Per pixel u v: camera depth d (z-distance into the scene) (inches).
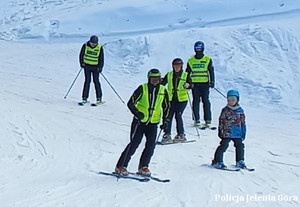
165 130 692.1
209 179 538.3
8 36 1626.5
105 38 1453.0
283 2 1429.6
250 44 1155.9
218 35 1212.5
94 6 1715.1
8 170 541.0
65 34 1562.5
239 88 1008.2
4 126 709.3
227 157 625.6
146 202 461.7
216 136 734.5
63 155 610.2
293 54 1113.4
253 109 919.0
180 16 1491.1
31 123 741.3
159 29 1451.8
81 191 486.0
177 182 525.3
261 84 1006.4
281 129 780.6
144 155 535.2
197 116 780.6
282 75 1039.6
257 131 765.9
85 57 894.4
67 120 779.4
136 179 528.1
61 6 1833.2
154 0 1627.7
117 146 660.7
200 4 1519.4
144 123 528.4
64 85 1057.5
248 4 1461.6
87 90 900.0
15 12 1846.7
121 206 448.1
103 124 770.8
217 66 1087.6
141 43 1255.5
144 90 522.6
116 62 1220.5
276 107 930.1
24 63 1263.5
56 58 1311.5
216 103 946.1
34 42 1547.7
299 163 610.2
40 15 1788.9
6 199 454.0
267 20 1332.4
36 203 445.7
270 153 649.6
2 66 1229.1
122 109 878.4
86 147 648.4
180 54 1186.0
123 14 1576.0
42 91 991.0
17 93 957.8
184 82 690.8
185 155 632.4
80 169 559.2
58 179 521.0
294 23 1233.4
